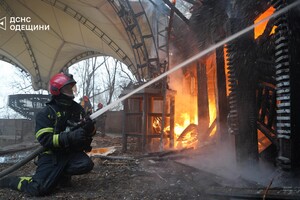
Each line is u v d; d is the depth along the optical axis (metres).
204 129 6.91
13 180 3.61
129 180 4.11
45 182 3.32
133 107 9.81
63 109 3.49
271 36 3.90
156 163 5.42
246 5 4.28
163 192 3.45
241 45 4.26
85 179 4.18
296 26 3.23
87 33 16.22
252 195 2.82
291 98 3.16
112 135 15.98
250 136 4.13
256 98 4.19
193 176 4.16
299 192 2.59
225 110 5.21
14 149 8.16
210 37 6.73
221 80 5.25
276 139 3.90
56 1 14.16
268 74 3.98
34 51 18.34
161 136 7.45
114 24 13.91
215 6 5.89
